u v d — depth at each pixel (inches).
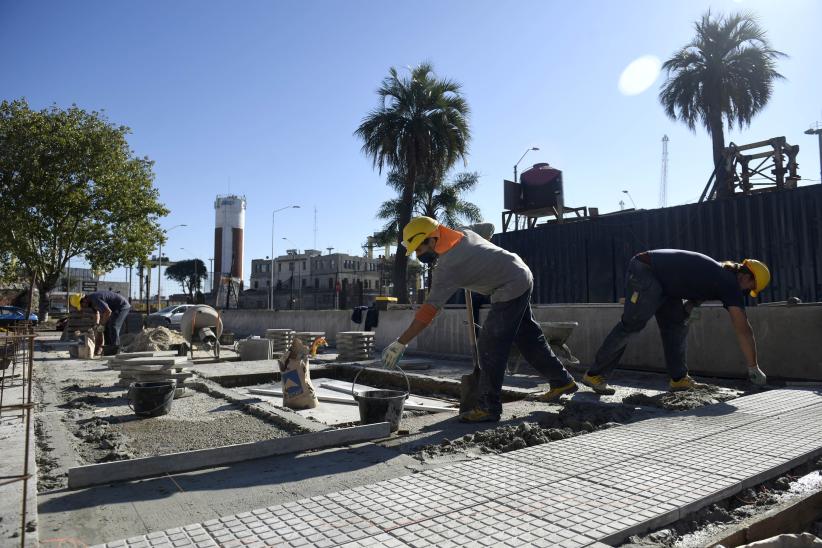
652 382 302.0
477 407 207.5
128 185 1117.1
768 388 267.4
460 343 473.1
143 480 137.2
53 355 516.7
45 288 1130.7
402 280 1007.6
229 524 103.4
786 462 136.8
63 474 142.1
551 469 135.3
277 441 158.9
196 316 464.8
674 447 153.6
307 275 3624.5
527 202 845.2
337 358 472.7
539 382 310.7
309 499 116.6
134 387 226.2
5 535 100.0
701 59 1053.8
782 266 557.3
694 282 237.8
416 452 161.9
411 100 995.3
